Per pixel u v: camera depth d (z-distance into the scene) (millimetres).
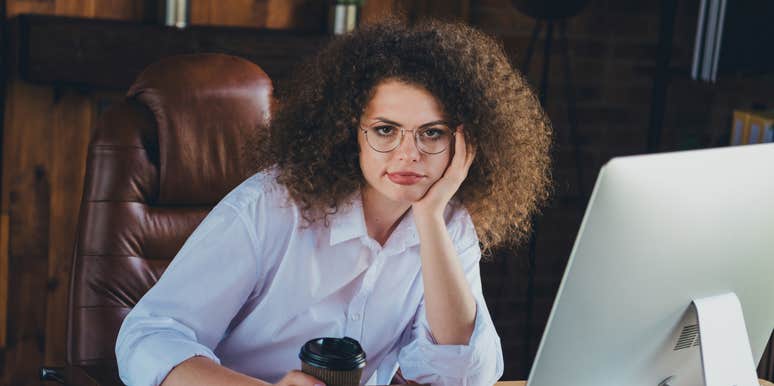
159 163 2088
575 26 3701
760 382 1701
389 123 1493
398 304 1689
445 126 1504
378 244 1618
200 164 2105
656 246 1229
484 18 3619
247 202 1566
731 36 2977
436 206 1530
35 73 3051
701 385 1439
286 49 3234
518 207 1719
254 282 1577
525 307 3836
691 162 1218
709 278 1315
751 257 1341
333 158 1567
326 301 1643
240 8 3377
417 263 1663
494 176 1658
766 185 1295
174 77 2117
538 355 1246
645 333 1304
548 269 3834
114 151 2039
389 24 1581
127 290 2012
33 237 3320
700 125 3824
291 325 1631
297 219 1576
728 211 1274
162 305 1513
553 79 3719
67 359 2002
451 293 1554
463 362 1569
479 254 1766
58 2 3201
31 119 3250
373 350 1713
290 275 1596
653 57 3779
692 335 1367
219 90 2135
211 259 1533
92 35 3064
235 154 2133
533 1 3229
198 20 3344
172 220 2078
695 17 3787
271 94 2197
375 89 1492
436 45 1523
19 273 3332
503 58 1650
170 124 2086
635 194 1179
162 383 1410
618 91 3783
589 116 3779
